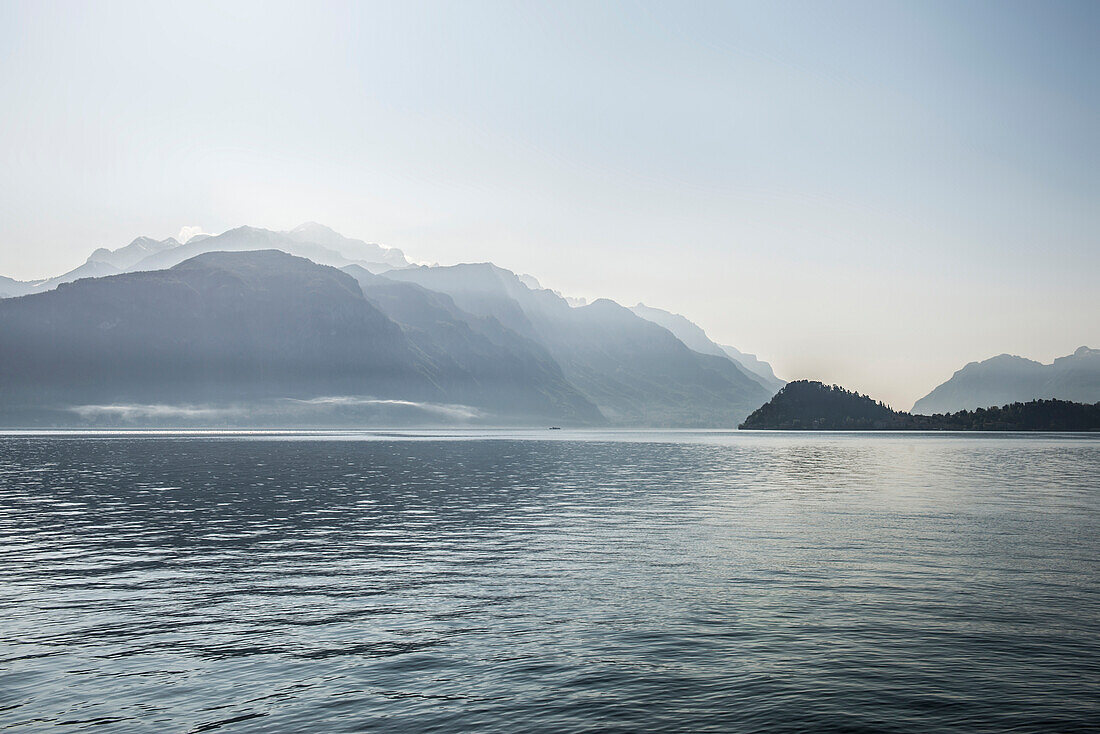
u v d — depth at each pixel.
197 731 16.64
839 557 36.75
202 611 26.53
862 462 133.62
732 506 60.38
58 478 86.62
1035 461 137.38
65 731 16.67
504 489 75.56
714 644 22.58
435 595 28.89
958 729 16.61
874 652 21.77
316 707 17.95
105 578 32.06
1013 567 33.97
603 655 21.62
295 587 30.33
